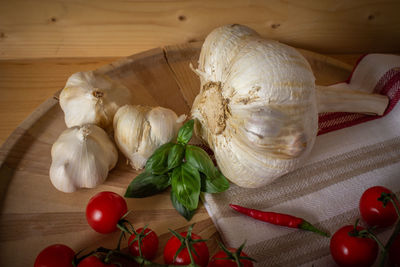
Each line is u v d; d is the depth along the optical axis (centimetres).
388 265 35
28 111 47
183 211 37
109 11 48
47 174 40
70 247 36
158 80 48
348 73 51
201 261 33
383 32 54
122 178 41
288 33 53
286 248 36
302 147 35
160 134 39
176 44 52
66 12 48
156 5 49
